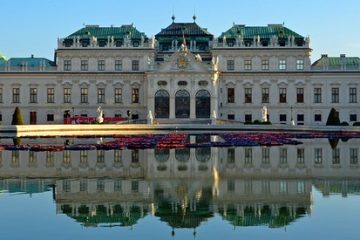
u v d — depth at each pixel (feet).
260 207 105.60
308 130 374.84
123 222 94.63
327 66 515.09
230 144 244.83
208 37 551.59
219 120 473.26
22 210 104.22
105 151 215.72
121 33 533.55
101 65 523.29
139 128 395.55
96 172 155.22
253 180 139.23
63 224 93.71
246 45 518.78
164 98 498.28
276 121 517.96
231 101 519.60
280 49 514.27
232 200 112.37
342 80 515.09
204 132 374.22
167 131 390.21
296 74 514.68
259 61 517.55
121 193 120.78
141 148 227.20
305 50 513.45
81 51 520.01
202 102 497.05
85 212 102.17
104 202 111.04
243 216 98.32
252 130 390.83
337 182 135.44
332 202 110.11
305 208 104.78
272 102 517.55
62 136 324.80
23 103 523.70
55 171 157.79
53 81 523.70
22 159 188.34
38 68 522.47
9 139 301.43
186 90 496.64
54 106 522.47
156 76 496.23
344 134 336.70
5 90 524.52
